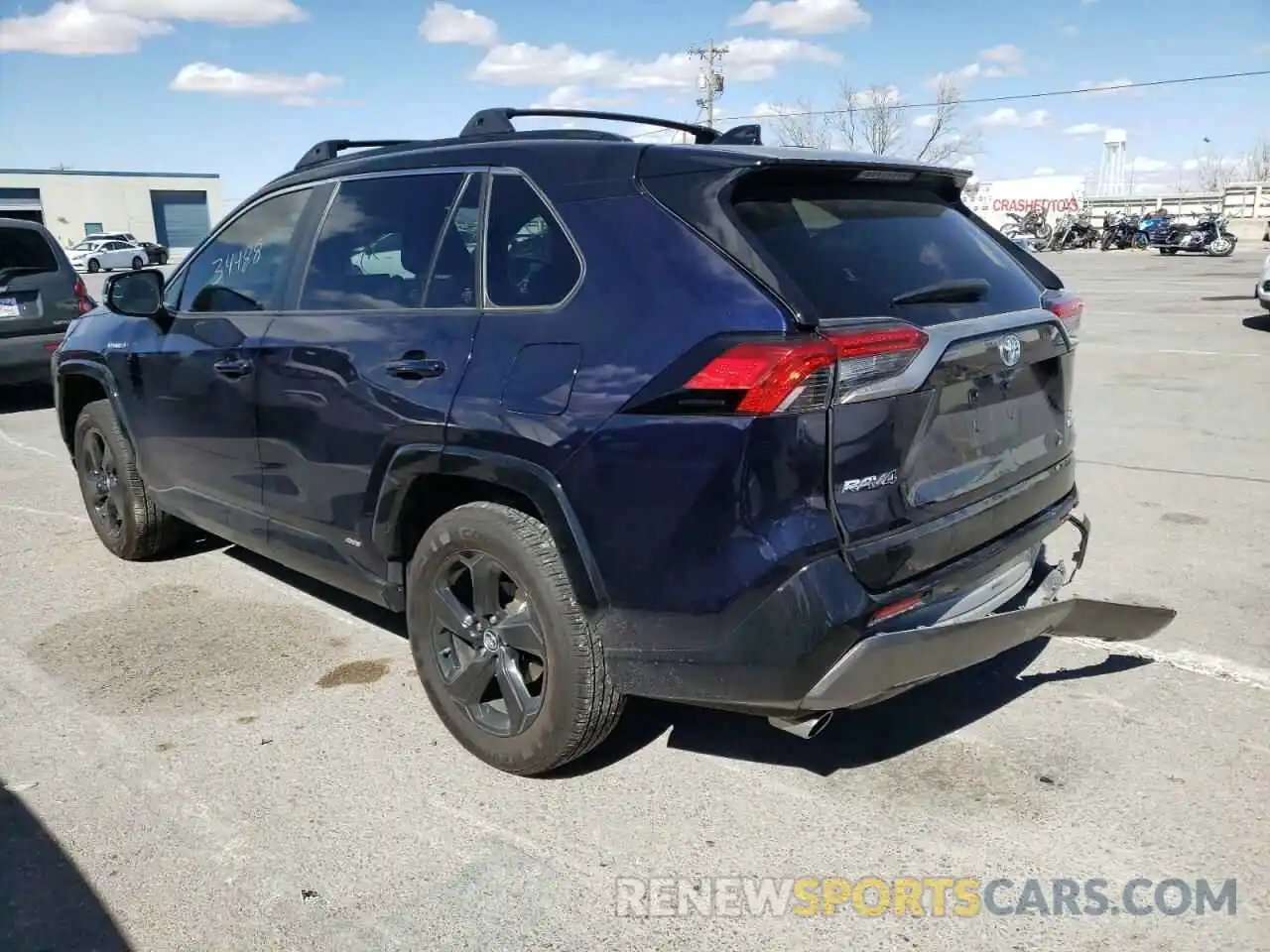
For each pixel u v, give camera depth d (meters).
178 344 4.52
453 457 3.19
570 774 3.36
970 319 3.02
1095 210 52.56
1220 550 5.35
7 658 4.29
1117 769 3.32
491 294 3.26
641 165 3.01
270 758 3.49
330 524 3.84
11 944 2.62
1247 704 3.72
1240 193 48.50
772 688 2.71
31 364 9.58
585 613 3.00
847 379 2.61
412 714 3.79
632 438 2.78
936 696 3.84
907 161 3.35
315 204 4.05
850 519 2.67
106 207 69.38
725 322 2.68
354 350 3.58
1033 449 3.38
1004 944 2.58
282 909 2.74
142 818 3.15
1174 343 12.81
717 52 56.62
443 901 2.76
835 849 2.96
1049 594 3.48
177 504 4.84
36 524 6.19
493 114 3.63
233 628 4.59
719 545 2.68
